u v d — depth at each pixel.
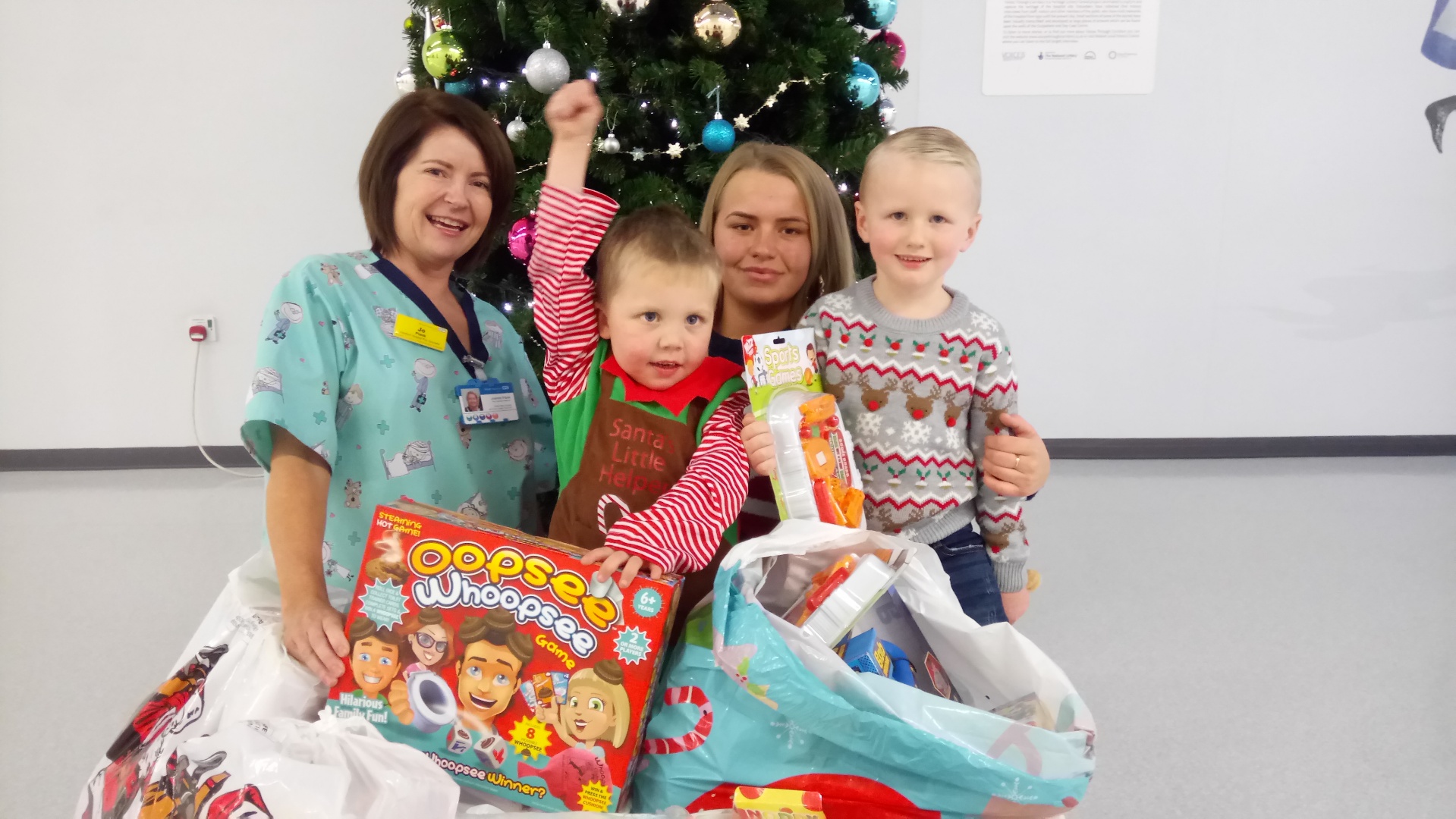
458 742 1.09
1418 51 4.28
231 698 1.17
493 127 1.45
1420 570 3.25
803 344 1.31
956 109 4.36
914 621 1.30
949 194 1.32
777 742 1.06
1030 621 2.85
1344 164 4.40
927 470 1.40
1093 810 1.95
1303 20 4.27
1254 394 4.63
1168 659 2.61
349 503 1.36
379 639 1.10
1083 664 2.58
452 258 1.45
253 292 4.43
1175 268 4.51
